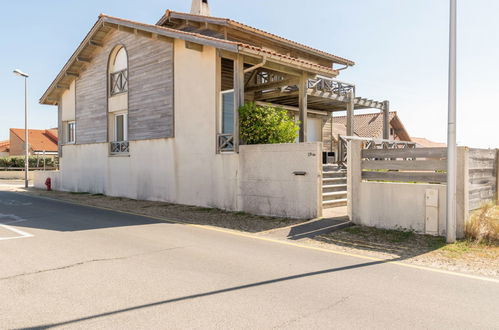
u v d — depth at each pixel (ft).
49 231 27.66
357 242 23.27
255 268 17.83
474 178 26.37
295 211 31.91
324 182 39.19
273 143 34.78
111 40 55.52
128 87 51.93
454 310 12.84
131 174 51.75
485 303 13.46
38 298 13.98
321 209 30.96
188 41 39.22
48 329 11.46
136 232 27.27
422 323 11.81
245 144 36.91
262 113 36.22
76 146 64.03
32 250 21.54
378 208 26.40
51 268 17.89
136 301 13.66
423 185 24.26
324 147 62.69
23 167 123.24
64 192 64.03
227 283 15.64
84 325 11.72
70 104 65.57
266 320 12.00
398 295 14.24
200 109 41.22
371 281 15.89
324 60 59.62
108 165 56.44
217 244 23.18
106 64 56.70
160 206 42.39
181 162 43.73
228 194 37.93
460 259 19.15
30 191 67.77
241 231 27.68
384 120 59.57
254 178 35.27
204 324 11.73
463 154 22.59
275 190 33.45
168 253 20.81
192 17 43.52
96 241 24.06
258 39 47.83
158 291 14.69
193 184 42.11
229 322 11.86
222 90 42.22
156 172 47.39
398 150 25.76
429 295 14.24
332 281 15.90
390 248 21.67
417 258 19.56
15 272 17.24
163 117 46.16
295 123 41.16
